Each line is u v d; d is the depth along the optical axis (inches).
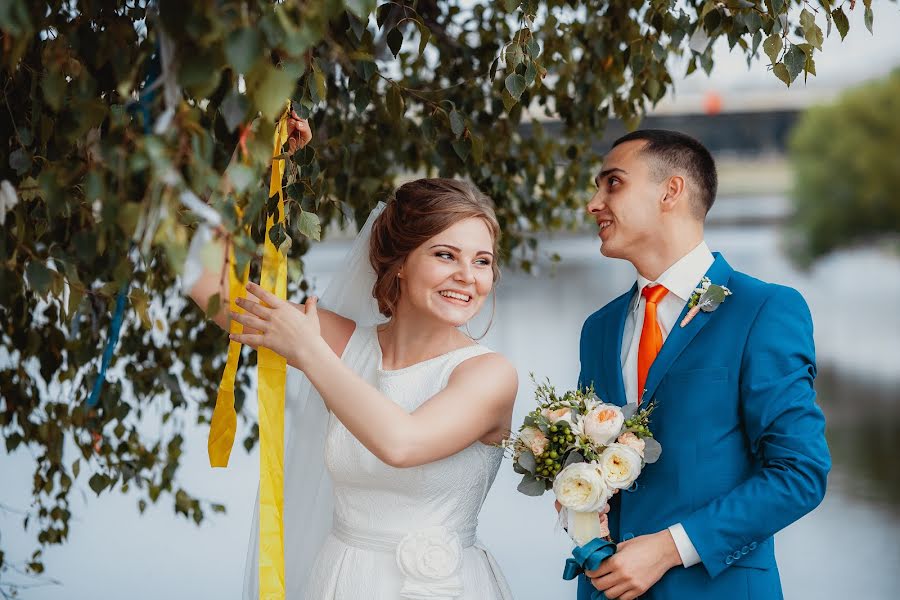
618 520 84.0
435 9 131.3
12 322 97.8
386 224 85.3
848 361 536.1
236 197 58.2
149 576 234.8
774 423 76.6
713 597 77.3
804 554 238.1
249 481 321.1
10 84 68.6
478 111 129.3
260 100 46.7
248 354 126.5
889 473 307.4
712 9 82.7
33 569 119.7
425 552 80.7
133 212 46.6
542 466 80.0
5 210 60.6
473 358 84.0
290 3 47.9
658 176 83.9
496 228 83.7
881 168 1055.0
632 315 87.4
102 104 53.6
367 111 127.0
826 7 76.9
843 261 1077.1
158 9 44.5
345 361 90.0
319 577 86.2
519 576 228.2
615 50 119.2
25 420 105.7
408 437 74.0
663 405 81.0
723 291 80.8
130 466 113.3
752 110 1149.1
